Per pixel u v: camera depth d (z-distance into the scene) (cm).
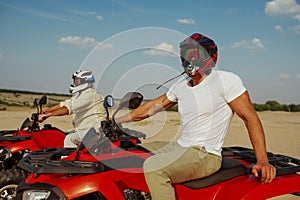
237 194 332
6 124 1368
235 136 1147
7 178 469
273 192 340
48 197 322
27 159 354
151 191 328
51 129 564
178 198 340
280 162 378
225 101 345
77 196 319
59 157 363
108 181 326
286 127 1381
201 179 343
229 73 348
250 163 378
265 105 2506
